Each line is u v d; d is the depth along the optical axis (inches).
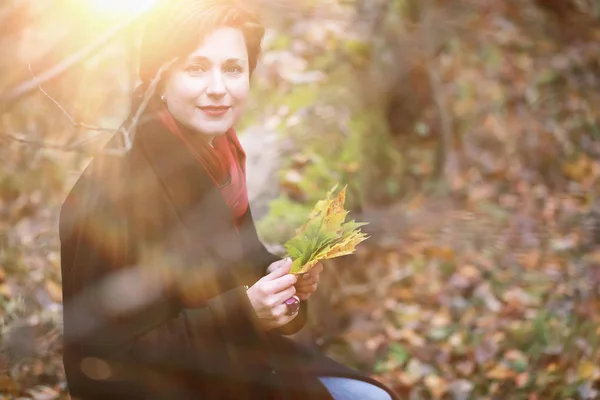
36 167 207.5
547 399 158.7
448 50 296.0
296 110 213.8
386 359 170.1
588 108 298.0
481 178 264.2
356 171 211.6
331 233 92.8
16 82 159.5
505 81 296.4
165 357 84.6
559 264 210.5
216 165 93.7
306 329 169.5
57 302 167.5
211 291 87.1
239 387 86.8
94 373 84.4
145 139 89.9
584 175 271.6
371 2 264.1
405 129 267.1
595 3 339.3
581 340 174.4
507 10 323.9
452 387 161.3
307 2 257.9
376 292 191.9
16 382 146.3
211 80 89.0
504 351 172.6
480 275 202.8
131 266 85.4
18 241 185.2
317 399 93.9
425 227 219.8
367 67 247.0
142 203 86.8
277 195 183.0
